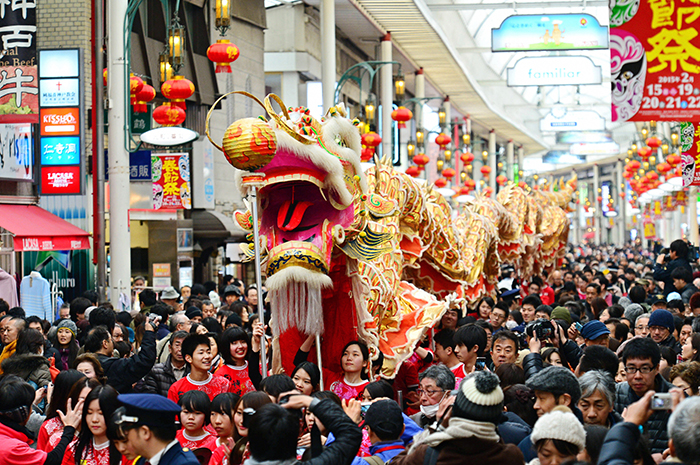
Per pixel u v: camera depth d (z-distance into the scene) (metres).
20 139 15.93
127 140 13.87
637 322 8.72
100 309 8.73
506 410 5.60
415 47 30.12
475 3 27.91
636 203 69.06
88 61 16.81
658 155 47.09
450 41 30.80
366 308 7.23
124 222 12.79
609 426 4.94
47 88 14.24
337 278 7.21
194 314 9.98
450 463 3.87
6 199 15.77
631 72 7.46
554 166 77.62
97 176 13.76
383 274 8.08
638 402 3.77
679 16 7.40
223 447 5.35
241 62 22.52
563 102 58.31
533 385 4.66
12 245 15.59
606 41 23.14
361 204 7.02
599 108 56.78
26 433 5.51
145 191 17.53
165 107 12.57
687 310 11.72
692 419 3.18
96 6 13.51
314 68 27.50
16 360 6.93
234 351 6.89
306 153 6.24
